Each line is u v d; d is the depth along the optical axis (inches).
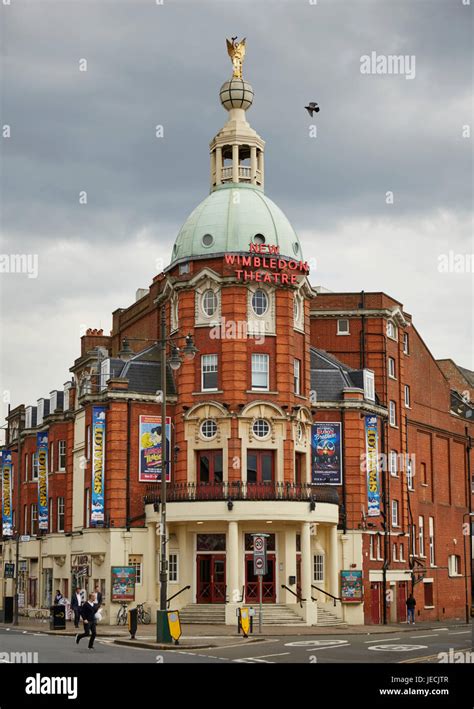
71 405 2613.2
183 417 2222.0
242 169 2385.6
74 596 2162.9
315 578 2235.5
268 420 2196.1
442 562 2864.2
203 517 2078.0
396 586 2496.3
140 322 2805.1
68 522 2534.5
